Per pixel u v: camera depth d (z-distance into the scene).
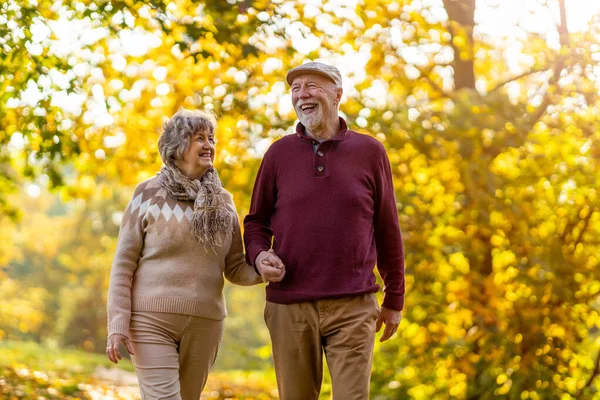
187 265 3.53
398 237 3.80
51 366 11.66
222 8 6.21
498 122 6.83
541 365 7.12
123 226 3.59
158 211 3.54
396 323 3.90
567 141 7.11
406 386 7.55
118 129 7.71
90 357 16.59
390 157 7.34
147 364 3.46
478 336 7.32
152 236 3.54
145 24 6.81
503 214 6.91
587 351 7.64
